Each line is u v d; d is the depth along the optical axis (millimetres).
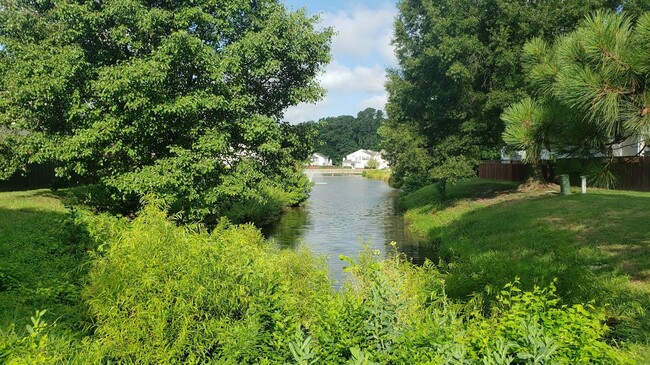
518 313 3957
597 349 3416
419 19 25125
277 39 14344
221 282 4668
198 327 4391
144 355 4207
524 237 13594
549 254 10586
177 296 4457
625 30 4621
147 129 12734
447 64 22375
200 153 13328
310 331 4332
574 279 6316
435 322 3846
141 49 13555
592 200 17359
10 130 15648
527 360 3283
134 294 4387
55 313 5906
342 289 6523
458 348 3363
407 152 24562
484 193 26250
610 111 4453
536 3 20719
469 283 6520
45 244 8484
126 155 13492
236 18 14641
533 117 5367
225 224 8898
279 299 4391
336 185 69000
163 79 12289
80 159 13180
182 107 12539
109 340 4344
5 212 13586
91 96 13023
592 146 5398
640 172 21031
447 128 24875
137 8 12594
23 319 5684
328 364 3379
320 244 19047
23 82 12594
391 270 6129
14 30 13852
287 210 33188
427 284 6605
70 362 4031
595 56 4582
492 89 22156
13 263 7504
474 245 14531
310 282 6461
